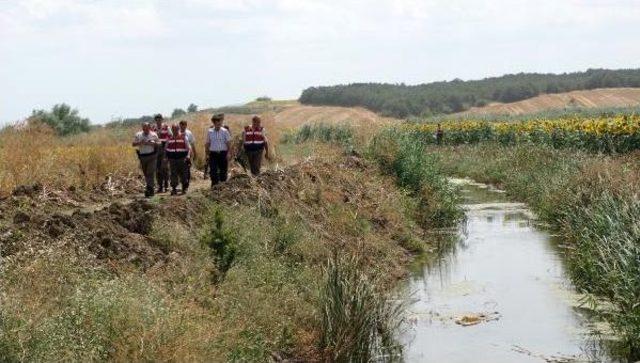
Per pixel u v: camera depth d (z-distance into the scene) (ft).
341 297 38.60
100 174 70.13
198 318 34.37
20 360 26.63
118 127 126.21
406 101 346.13
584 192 67.15
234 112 297.33
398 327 40.98
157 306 32.14
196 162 86.89
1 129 73.56
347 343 36.94
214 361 31.37
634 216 49.24
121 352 29.48
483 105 368.07
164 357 29.66
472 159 131.44
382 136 92.48
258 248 45.80
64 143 92.73
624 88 357.00
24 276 32.14
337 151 88.48
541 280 52.39
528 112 296.10
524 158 111.96
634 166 79.10
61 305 31.30
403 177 83.82
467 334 40.93
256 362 34.14
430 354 37.83
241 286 39.47
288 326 38.34
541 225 74.49
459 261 60.03
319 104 352.49
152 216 44.68
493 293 49.37
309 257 49.83
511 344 38.99
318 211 61.31
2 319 27.73
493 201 94.27
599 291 47.50
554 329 41.34
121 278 34.78
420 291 50.55
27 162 61.82
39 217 39.68
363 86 387.96
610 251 46.26
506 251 63.10
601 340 39.27
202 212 49.75
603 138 111.24
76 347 28.19
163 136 70.03
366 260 54.70
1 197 53.06
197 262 40.63
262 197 56.18
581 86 383.24
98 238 39.45
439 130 167.84
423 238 69.67
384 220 67.36
